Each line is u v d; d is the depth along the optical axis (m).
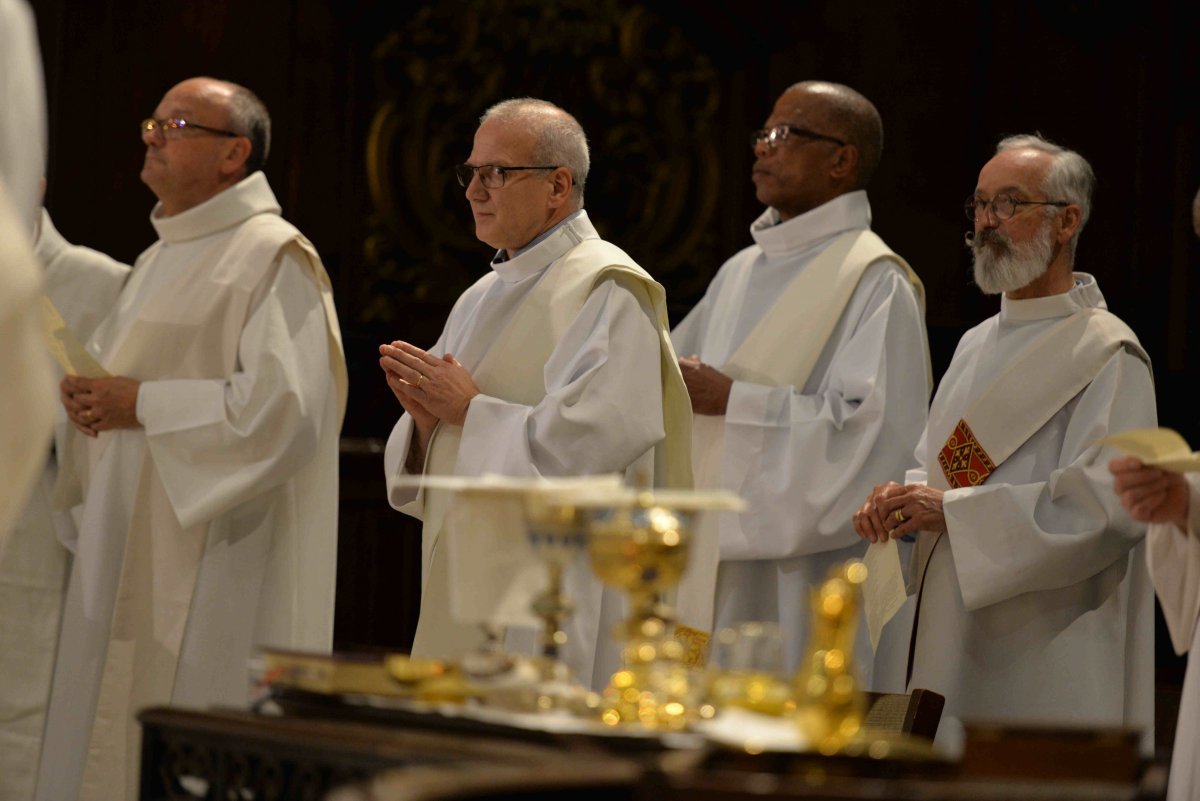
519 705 9.04
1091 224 25.25
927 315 25.53
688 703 8.99
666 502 8.73
